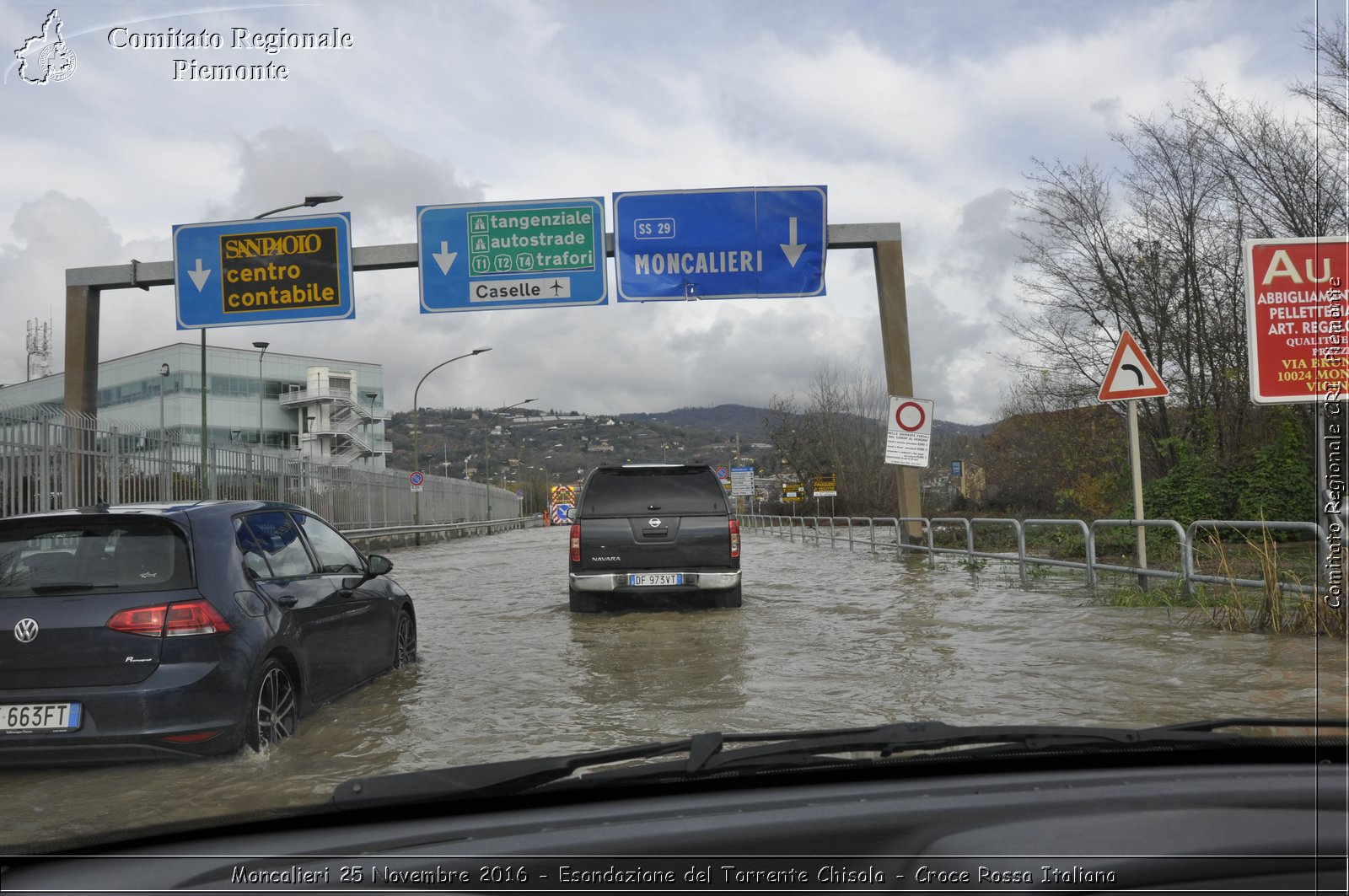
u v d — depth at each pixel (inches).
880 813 81.4
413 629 313.7
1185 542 398.0
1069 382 871.7
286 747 204.5
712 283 694.5
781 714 224.2
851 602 460.4
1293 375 368.2
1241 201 751.1
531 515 3570.4
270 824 89.1
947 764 97.3
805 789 92.2
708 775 94.4
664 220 695.7
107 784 180.9
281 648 210.2
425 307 700.7
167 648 189.0
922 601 455.2
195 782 180.2
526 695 255.1
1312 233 689.0
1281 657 281.7
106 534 200.2
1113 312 828.0
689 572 426.6
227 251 700.7
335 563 269.3
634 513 430.9
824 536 1216.8
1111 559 638.5
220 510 219.8
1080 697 235.8
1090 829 76.0
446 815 91.8
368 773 182.9
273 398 2878.9
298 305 700.7
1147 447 831.7
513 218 707.4
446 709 238.8
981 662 288.4
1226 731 111.2
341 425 2861.7
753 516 1752.0
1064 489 964.6
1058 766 98.1
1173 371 813.2
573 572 428.8
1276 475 648.4
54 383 2486.5
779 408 2204.7
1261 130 724.7
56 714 184.9
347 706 244.4
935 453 2149.4
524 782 95.7
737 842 77.1
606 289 705.0
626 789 93.4
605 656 316.8
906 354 733.3
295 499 1011.9
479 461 5890.8
